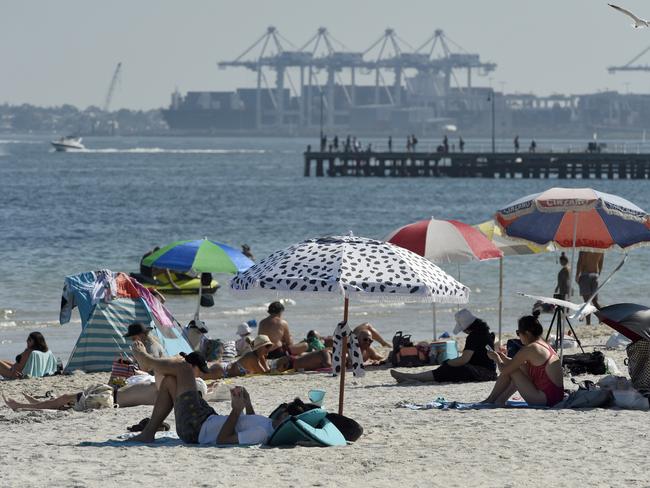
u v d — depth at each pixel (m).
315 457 41.47
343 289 41.78
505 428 47.38
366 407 54.47
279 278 42.62
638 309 53.69
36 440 46.41
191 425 44.66
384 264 43.28
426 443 44.31
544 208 63.75
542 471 39.28
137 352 45.19
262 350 69.94
